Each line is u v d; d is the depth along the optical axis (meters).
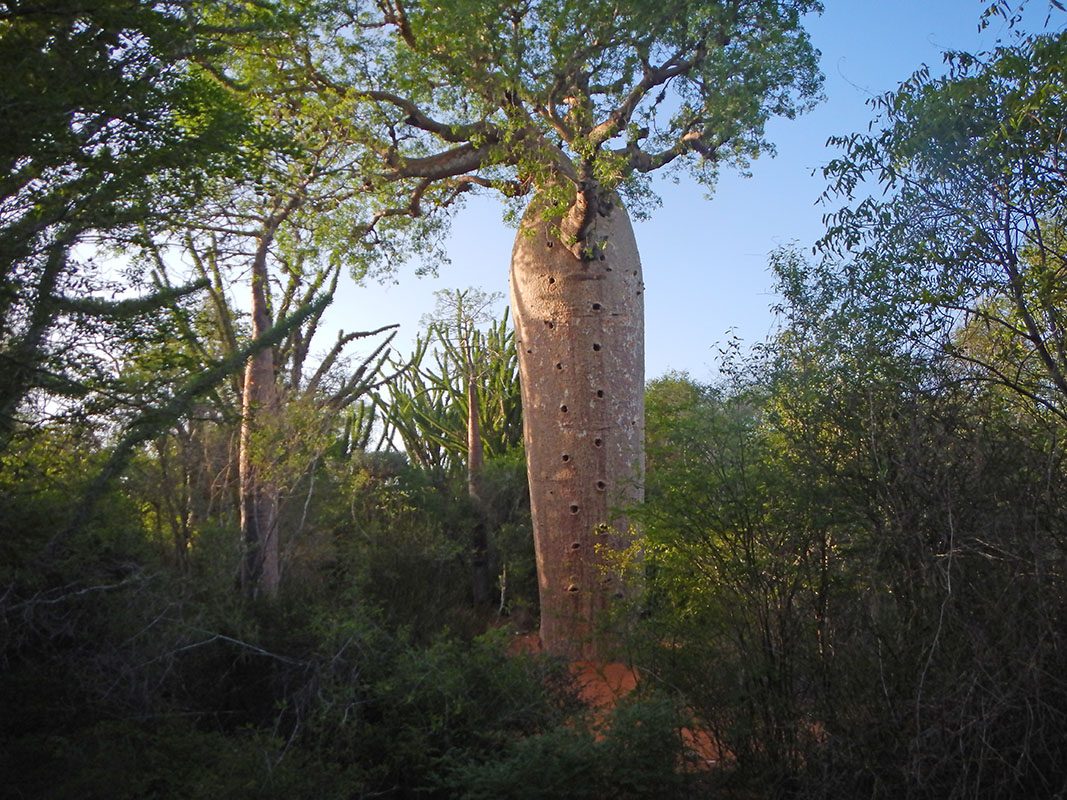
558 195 13.33
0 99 6.16
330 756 6.49
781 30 13.34
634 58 13.21
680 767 5.76
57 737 6.04
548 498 14.30
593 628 11.45
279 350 14.02
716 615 6.47
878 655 5.15
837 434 5.64
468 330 20.80
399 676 6.95
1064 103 5.19
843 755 5.15
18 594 6.70
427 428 23.84
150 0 7.21
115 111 6.90
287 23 10.38
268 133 8.20
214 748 6.39
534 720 6.93
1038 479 4.85
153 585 7.29
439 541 18.23
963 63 5.76
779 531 6.00
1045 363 5.21
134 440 7.36
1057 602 4.68
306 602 8.95
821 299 5.99
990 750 4.65
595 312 14.44
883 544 5.19
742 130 13.42
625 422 14.41
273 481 13.02
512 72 12.66
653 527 7.65
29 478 7.67
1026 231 5.38
